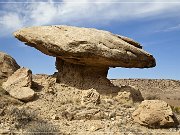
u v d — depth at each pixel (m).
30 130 13.92
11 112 15.16
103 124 15.20
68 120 15.68
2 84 18.52
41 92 18.28
